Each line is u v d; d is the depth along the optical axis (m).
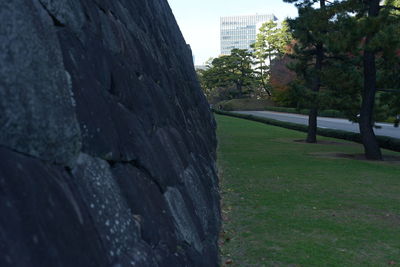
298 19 21.67
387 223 7.34
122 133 3.14
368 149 17.14
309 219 7.48
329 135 29.91
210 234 5.22
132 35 5.17
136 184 3.01
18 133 1.61
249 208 8.24
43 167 1.74
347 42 15.23
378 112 19.47
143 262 2.36
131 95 3.93
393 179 11.98
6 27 1.73
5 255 1.19
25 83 1.75
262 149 19.72
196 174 6.05
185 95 10.36
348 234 6.61
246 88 92.75
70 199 1.81
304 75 23.89
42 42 2.05
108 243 2.07
